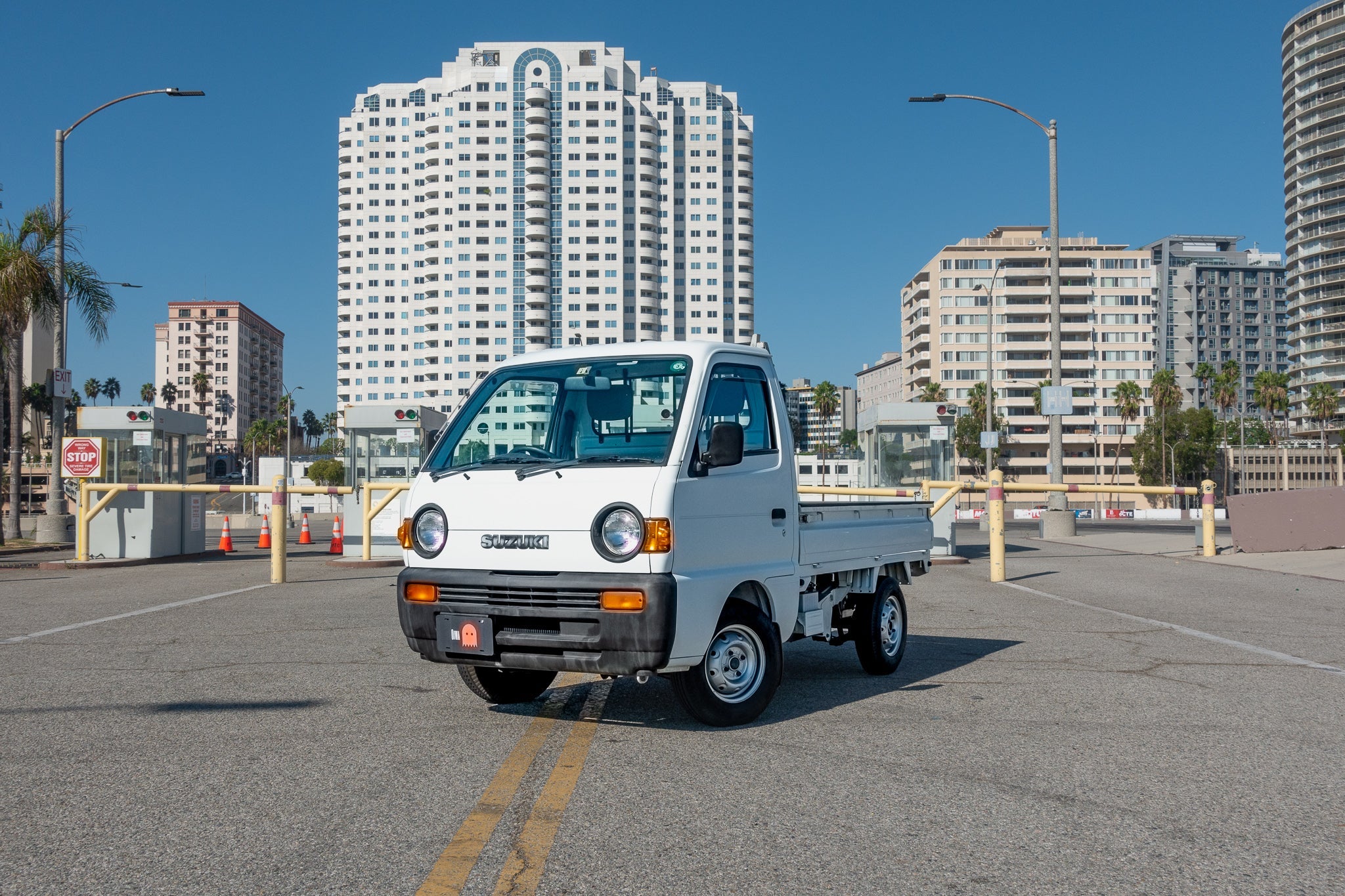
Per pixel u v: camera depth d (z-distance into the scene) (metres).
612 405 5.72
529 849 3.76
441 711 6.11
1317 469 120.44
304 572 16.73
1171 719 5.89
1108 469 128.75
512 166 143.25
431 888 3.39
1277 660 7.89
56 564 17.59
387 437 21.95
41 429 94.38
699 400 5.55
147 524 18.80
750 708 5.73
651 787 4.54
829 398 124.12
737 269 154.00
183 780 4.66
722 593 5.45
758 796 4.41
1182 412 117.44
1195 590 12.98
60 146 23.55
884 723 5.80
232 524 47.56
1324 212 134.38
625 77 151.00
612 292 143.62
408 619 5.64
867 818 4.12
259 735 5.50
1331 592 12.62
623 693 6.72
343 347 153.00
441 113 145.00
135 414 20.41
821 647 8.95
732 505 5.64
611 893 3.36
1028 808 4.26
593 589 5.11
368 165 153.25
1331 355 133.38
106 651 8.32
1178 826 4.05
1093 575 15.05
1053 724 5.76
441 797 4.40
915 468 20.67
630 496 5.16
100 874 3.53
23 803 4.32
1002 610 11.02
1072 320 129.25
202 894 3.36
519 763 4.94
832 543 6.67
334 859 3.66
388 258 153.00
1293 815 4.18
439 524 5.65
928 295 132.62
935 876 3.51
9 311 22.77
